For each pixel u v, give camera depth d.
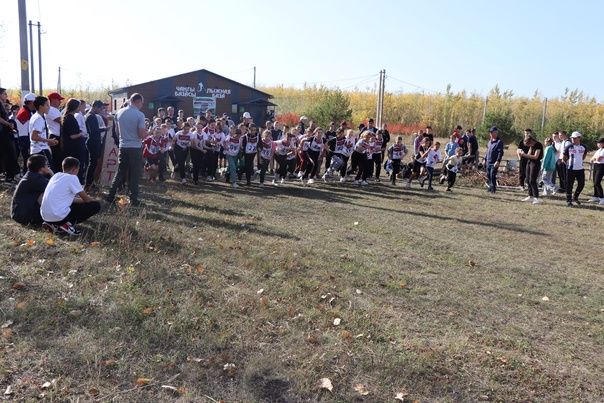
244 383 4.08
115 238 7.04
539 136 34.97
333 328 5.21
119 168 9.59
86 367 4.07
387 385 4.28
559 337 5.62
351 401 4.01
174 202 10.79
